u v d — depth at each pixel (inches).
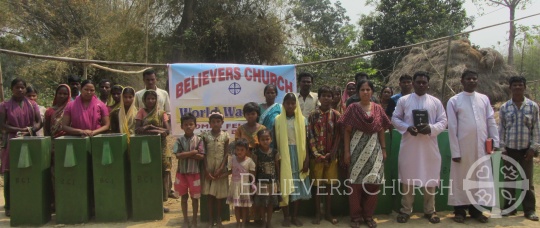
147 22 679.7
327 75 521.0
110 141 196.4
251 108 188.4
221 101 238.1
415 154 195.2
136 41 693.3
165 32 743.1
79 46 622.8
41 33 716.0
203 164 193.2
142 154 195.3
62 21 701.3
